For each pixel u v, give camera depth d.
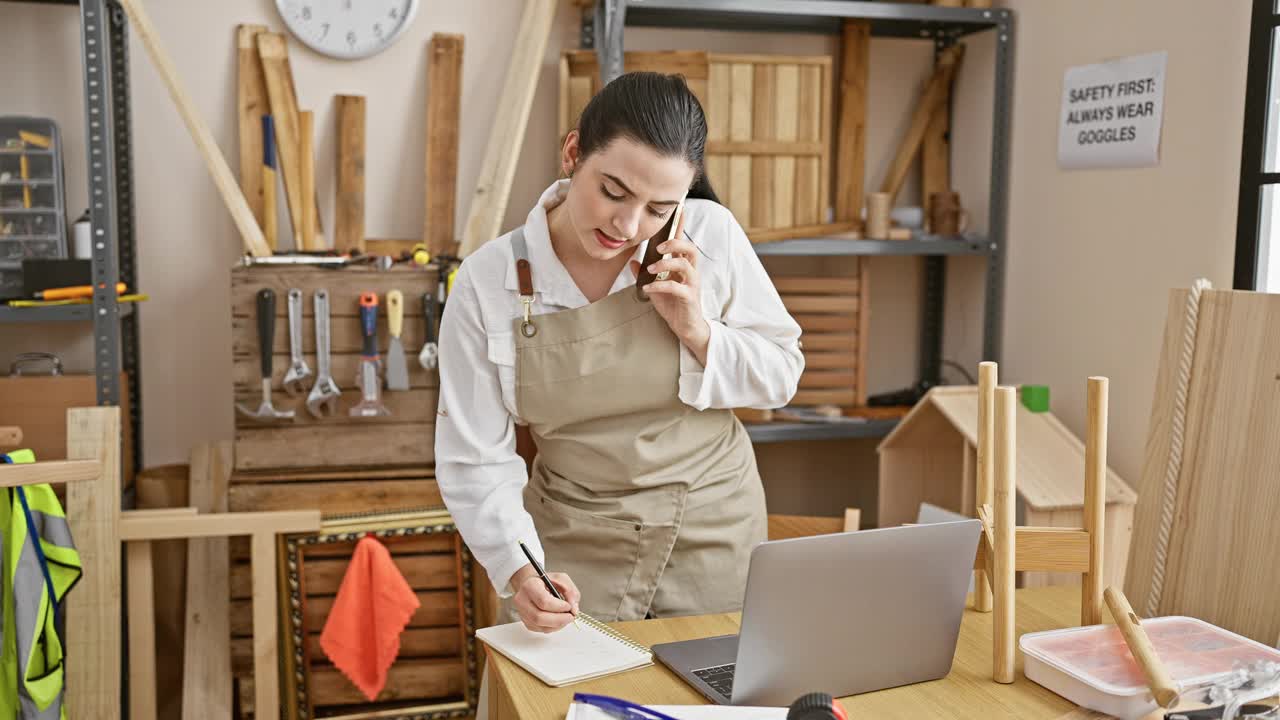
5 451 2.77
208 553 2.82
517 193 3.31
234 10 3.08
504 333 1.66
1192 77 2.52
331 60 3.16
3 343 3.04
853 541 1.27
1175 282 2.59
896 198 3.59
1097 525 1.49
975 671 1.42
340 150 3.14
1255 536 1.61
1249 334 1.66
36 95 2.97
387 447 2.82
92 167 2.63
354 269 2.76
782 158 3.21
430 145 3.19
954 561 1.35
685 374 1.67
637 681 1.38
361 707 2.86
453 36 3.21
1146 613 1.78
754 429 3.12
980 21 3.13
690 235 1.71
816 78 3.21
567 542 1.78
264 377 2.72
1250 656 1.38
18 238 2.87
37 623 2.16
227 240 3.14
